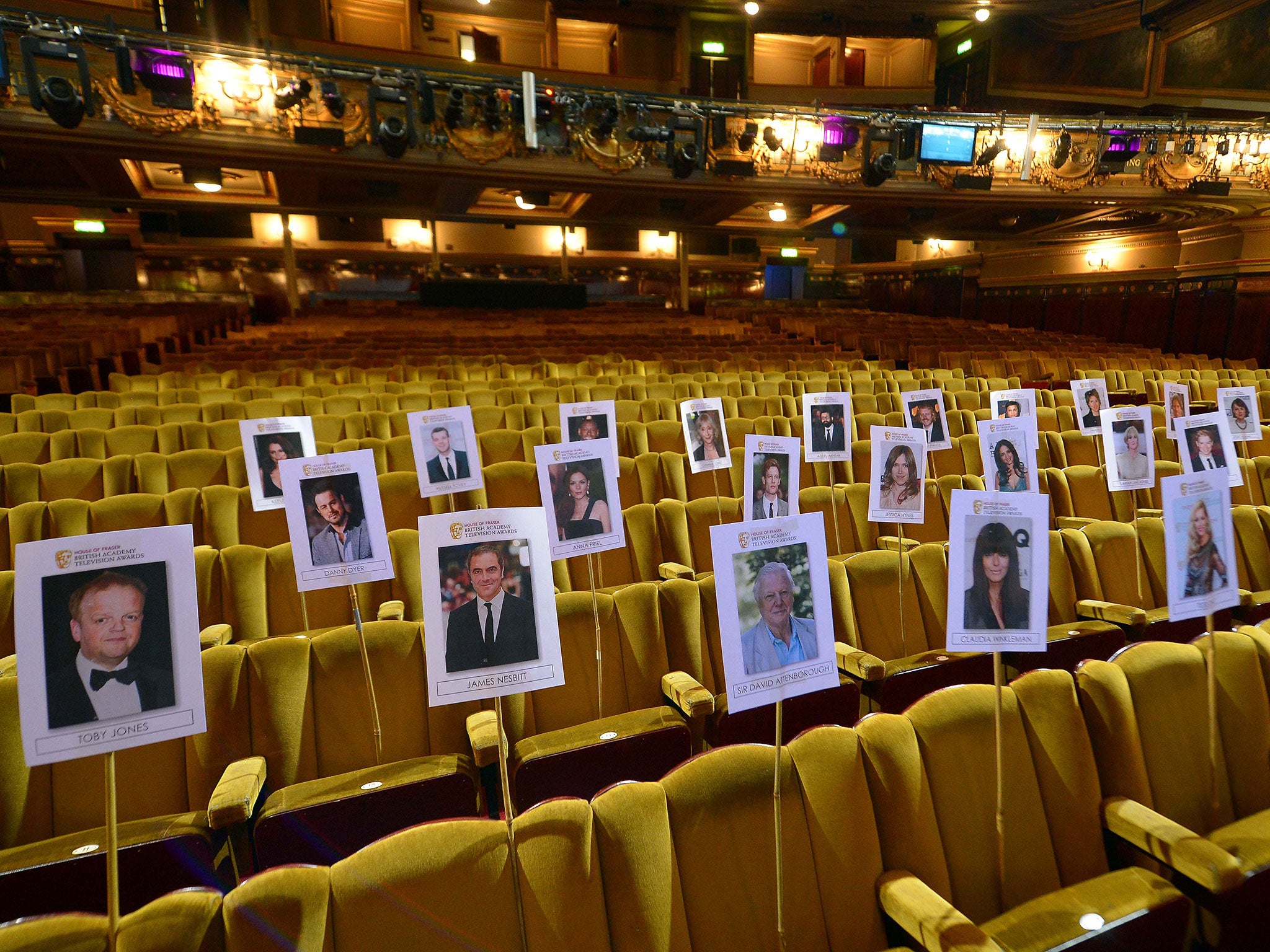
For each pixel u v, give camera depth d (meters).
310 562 1.92
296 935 1.09
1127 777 1.61
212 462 3.85
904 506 2.67
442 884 1.17
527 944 1.20
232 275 15.03
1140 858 1.55
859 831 1.41
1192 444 2.46
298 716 1.92
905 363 10.29
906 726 1.51
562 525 2.08
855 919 1.38
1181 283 11.52
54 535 3.06
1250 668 1.80
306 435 2.54
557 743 1.95
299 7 12.23
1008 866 1.49
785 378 7.10
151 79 7.15
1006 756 1.55
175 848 1.54
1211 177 9.62
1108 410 3.17
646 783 1.34
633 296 17.92
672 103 8.91
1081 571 2.90
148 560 1.15
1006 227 13.55
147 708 1.14
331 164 8.46
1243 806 1.71
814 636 1.42
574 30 14.98
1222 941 1.39
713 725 2.23
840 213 13.74
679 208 13.29
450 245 16.30
